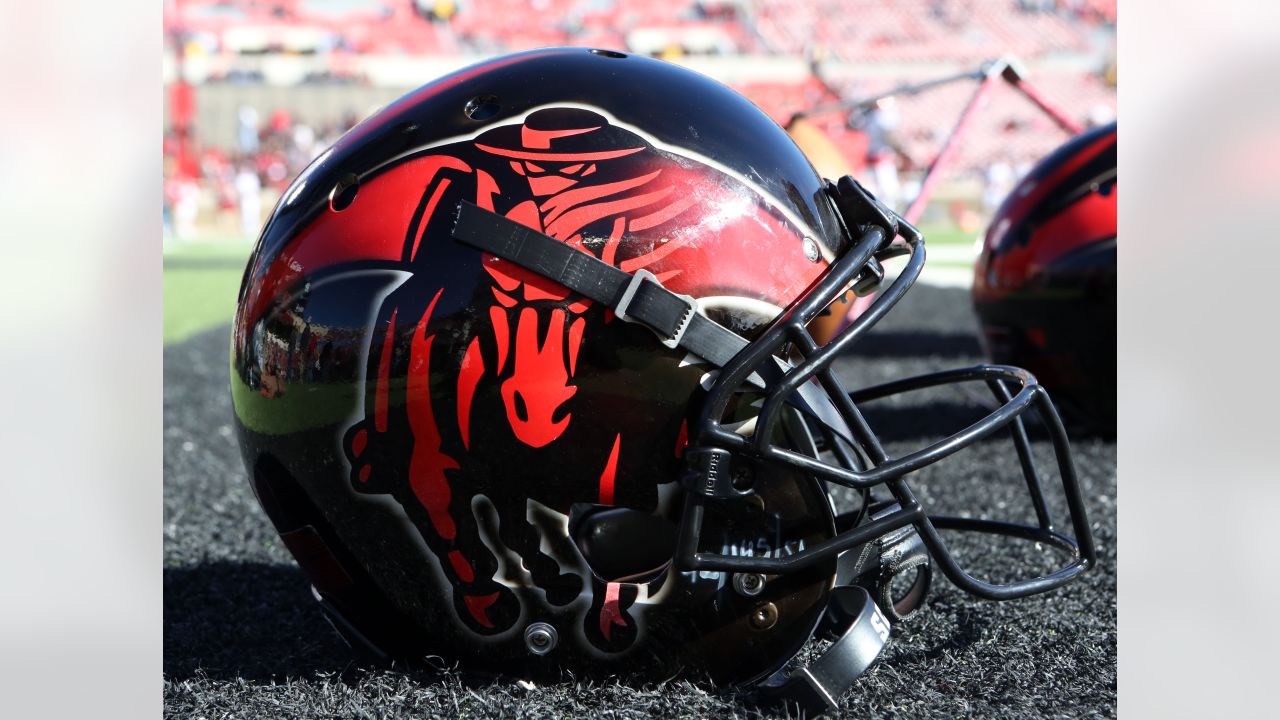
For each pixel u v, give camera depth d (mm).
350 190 1807
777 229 1770
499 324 1696
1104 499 3229
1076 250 3961
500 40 26578
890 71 24797
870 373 5746
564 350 1697
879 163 21719
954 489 3354
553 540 1767
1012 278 4133
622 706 1774
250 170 23297
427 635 1851
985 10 26516
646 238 1703
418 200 1744
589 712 1761
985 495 3285
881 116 22016
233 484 3584
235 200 22828
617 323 1698
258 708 1854
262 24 26078
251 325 1851
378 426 1748
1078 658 2061
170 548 2861
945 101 24172
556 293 1695
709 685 1837
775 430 1781
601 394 1709
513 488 1745
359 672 1995
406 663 1931
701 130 1790
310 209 1818
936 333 7348
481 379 1707
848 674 1767
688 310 1689
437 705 1803
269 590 2525
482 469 1737
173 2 26062
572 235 1695
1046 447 3941
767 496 1774
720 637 1812
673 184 1734
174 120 23781
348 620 1961
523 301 1693
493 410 1712
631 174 1731
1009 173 22359
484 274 1701
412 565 1804
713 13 26734
